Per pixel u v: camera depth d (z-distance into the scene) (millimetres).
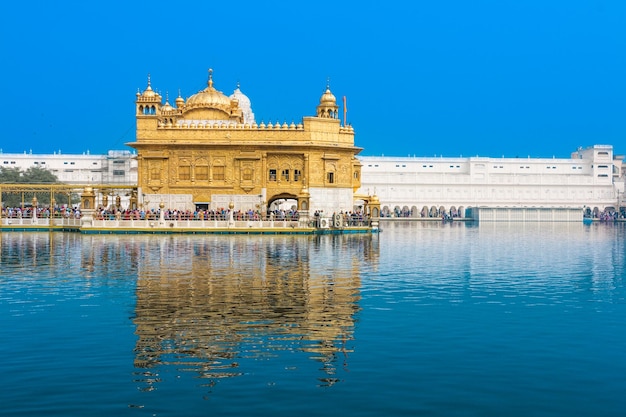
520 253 56031
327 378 17078
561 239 82188
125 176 186500
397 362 18531
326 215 89938
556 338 21438
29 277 35219
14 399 15578
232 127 88625
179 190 88438
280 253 50469
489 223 173125
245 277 35219
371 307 26734
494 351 19781
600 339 21359
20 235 74812
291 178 89188
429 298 29234
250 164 88562
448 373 17531
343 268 40531
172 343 20484
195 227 78250
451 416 14570
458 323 23719
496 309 26625
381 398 15656
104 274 36406
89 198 79375
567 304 27953
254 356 19062
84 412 14773
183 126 88375
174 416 14562
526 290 32094
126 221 78125
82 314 24891
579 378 17156
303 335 21578
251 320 23859
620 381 16922
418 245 65812
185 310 25625
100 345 20281
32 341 20781
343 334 21812
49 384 16625
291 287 31734
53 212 89500
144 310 25625
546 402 15414
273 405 15180
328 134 90375
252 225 79625
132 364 18281
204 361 18531
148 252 50656
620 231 115250
